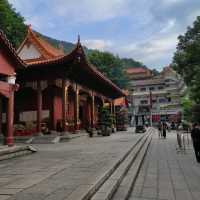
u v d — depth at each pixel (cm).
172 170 1491
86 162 1466
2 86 2106
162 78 10975
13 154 1780
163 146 2870
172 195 983
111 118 4741
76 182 977
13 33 4259
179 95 10056
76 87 3662
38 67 3198
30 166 1389
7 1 4231
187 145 2920
